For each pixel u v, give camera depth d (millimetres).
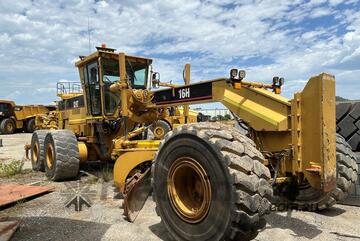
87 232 4121
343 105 5992
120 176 5191
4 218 4688
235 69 3826
